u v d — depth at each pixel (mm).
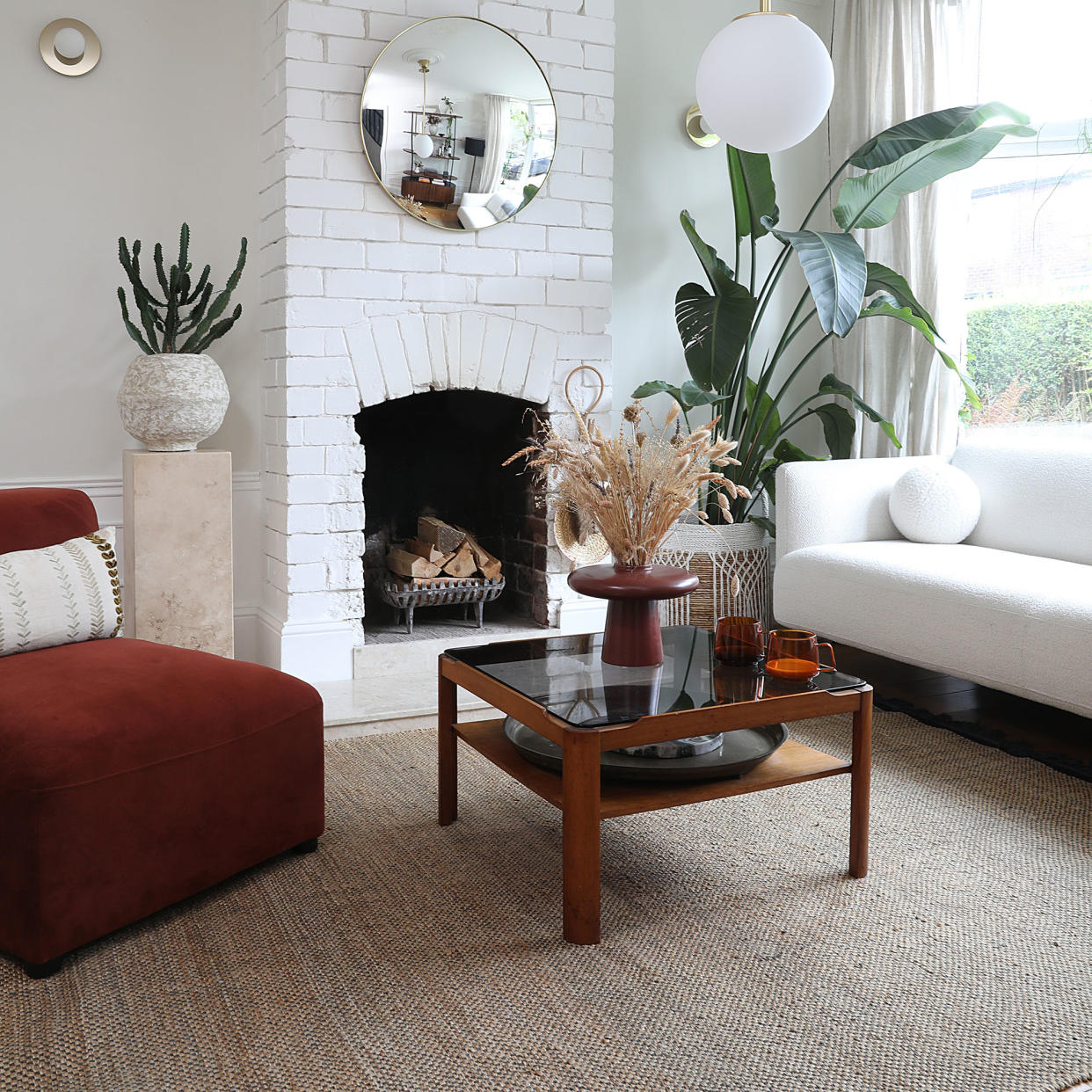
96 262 3480
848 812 2443
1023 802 2502
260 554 3771
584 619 3879
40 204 3396
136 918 1854
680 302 3855
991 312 4250
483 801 2490
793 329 4660
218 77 3584
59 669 2039
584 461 2152
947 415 4199
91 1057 1509
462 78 3504
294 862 2168
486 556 3842
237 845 2033
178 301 3455
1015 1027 1590
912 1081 1458
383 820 2377
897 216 4234
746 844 2268
